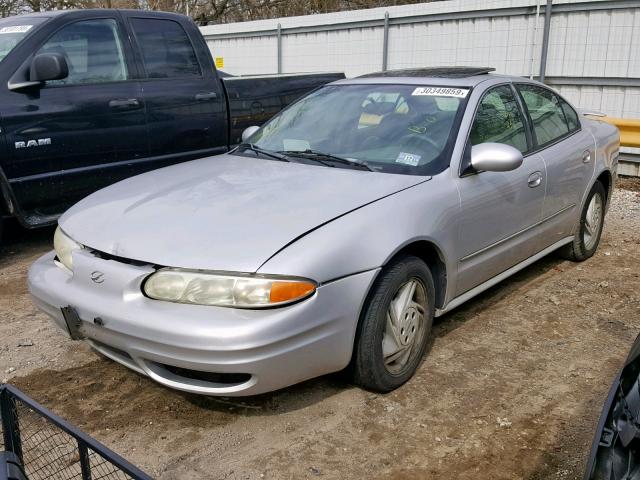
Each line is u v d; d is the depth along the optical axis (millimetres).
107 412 3127
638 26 8523
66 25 5391
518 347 3869
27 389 3316
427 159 3678
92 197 3650
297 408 3164
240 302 2658
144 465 2744
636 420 1758
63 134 5246
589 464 1898
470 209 3664
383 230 3074
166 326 2676
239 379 2805
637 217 7062
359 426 3035
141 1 21781
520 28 9562
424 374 3516
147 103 5793
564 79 9312
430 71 4566
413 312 3332
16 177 5023
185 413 3125
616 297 4684
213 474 2699
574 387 3426
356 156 3824
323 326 2822
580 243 5262
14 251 5625
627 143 8719
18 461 1798
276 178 3555
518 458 2826
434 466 2766
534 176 4297
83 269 3000
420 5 10555
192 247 2826
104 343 2986
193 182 3596
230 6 22375
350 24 11516
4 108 4895
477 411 3176
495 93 4258
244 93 6648
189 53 6227
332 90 4582
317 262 2781
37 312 4309
